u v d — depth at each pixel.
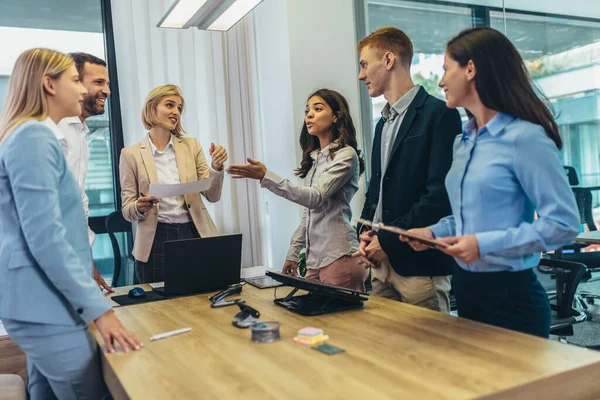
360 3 4.48
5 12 3.97
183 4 2.91
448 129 1.99
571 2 4.13
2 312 1.55
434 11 4.55
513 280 1.59
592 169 4.16
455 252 1.44
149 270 2.93
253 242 4.50
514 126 1.50
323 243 2.56
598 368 1.22
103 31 4.22
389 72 2.16
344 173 2.46
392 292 2.27
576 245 4.21
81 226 1.71
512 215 1.51
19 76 1.66
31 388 1.88
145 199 2.72
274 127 4.39
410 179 2.08
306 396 1.10
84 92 1.78
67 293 1.51
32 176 1.50
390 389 1.11
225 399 1.11
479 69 1.52
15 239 1.56
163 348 1.51
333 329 1.59
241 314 1.76
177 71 4.22
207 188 2.65
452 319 1.63
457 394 1.07
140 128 4.12
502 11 4.36
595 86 4.12
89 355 1.62
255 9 4.53
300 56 4.18
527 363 1.23
